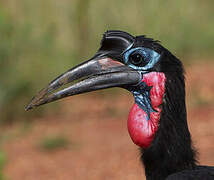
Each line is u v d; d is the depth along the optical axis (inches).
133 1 822.5
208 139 565.9
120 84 276.8
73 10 814.5
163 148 264.2
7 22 720.3
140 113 274.7
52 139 600.7
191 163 264.2
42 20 768.3
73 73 279.0
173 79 265.3
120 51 277.1
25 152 582.2
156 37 828.0
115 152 566.6
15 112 705.6
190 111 668.7
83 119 686.5
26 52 737.0
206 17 1016.2
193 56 946.7
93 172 525.3
